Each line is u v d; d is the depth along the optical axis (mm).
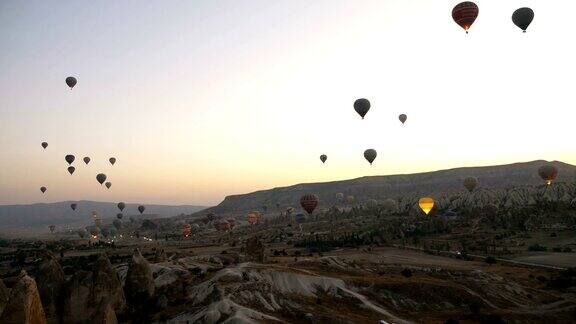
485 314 50562
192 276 55125
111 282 42094
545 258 86375
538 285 66938
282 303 45594
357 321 42750
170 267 58156
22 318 26375
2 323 25984
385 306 51750
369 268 72500
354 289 54469
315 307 46062
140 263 47656
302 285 51781
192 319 39312
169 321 40188
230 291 45719
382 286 55594
